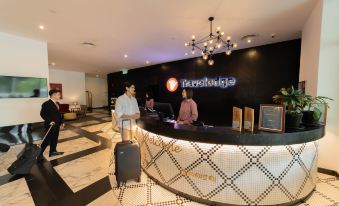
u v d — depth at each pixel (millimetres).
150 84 9547
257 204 2018
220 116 6594
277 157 1992
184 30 4254
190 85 7535
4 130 4473
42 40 4980
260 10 3291
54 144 3748
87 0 2914
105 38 4848
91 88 14977
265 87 5504
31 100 4902
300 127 2172
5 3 2979
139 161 2676
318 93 2930
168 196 2352
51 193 2404
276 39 4965
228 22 3828
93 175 2914
